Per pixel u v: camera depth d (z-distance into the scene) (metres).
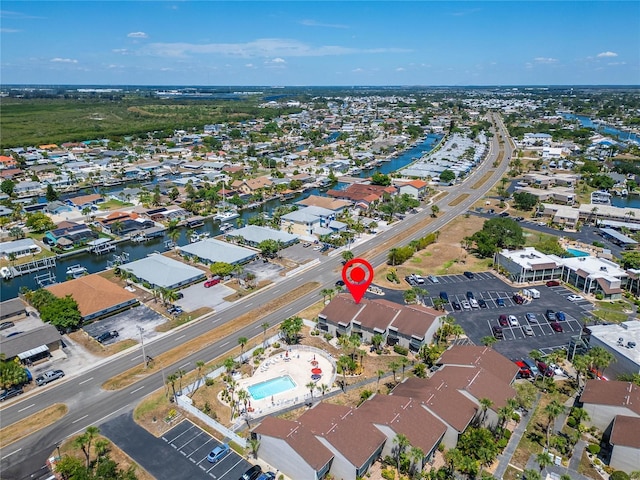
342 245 185.00
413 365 106.12
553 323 122.06
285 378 101.94
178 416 89.81
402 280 152.00
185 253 172.75
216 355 110.12
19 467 77.19
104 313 129.50
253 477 75.19
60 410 91.50
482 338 116.12
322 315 119.69
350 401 93.69
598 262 151.50
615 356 97.62
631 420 78.69
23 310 128.75
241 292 144.12
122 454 79.88
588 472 75.62
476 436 77.31
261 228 194.12
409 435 76.44
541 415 89.19
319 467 71.81
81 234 191.00
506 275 154.25
